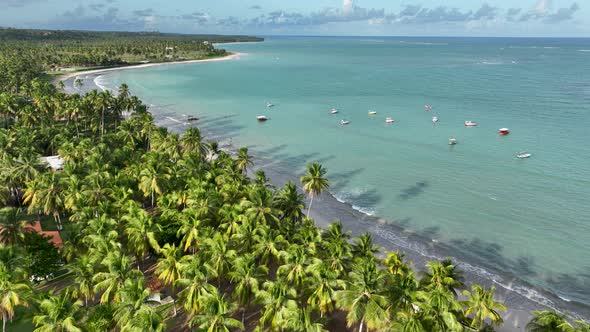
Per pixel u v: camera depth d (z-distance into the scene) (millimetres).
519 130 138500
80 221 57469
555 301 56875
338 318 51344
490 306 40812
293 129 143125
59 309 35500
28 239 55500
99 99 122062
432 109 173250
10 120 127438
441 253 68125
